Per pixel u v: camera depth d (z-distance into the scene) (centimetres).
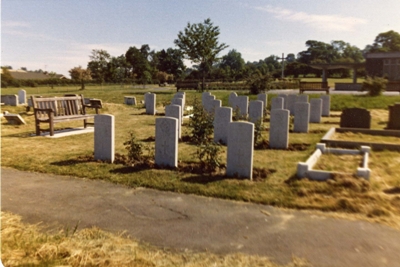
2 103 2503
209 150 855
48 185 734
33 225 538
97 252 440
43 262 407
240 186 720
